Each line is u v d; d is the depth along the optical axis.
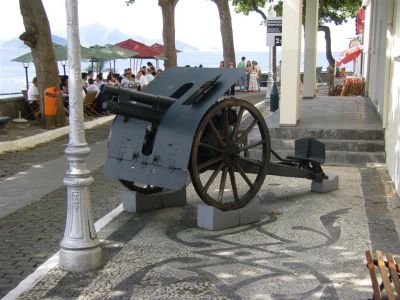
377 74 15.19
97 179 9.54
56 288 4.92
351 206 7.70
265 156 7.18
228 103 6.55
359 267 5.41
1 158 11.40
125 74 21.58
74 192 5.29
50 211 7.48
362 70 29.45
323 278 5.14
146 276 5.20
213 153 6.66
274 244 6.12
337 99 19.17
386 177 9.46
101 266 5.44
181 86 6.85
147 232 6.55
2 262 5.58
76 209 5.30
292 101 11.71
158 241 6.23
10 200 8.08
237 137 6.88
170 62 25.98
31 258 5.70
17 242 6.20
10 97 16.58
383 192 8.41
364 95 21.61
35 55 15.50
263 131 7.11
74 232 5.30
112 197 8.30
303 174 8.16
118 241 6.23
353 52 28.59
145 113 6.38
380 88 13.25
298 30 11.55
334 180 8.65
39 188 8.81
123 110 6.19
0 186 8.95
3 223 6.94
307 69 19.58
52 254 5.81
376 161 10.59
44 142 13.52
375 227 6.67
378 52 15.21
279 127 11.64
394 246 6.00
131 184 7.45
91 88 18.66
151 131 6.71
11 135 13.90
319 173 8.45
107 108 6.14
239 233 6.53
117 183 9.23
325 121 12.62
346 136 11.17
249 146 7.01
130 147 6.62
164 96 6.69
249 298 4.73
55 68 15.62
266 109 19.95
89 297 4.75
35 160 11.20
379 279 5.06
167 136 6.35
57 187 8.88
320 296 4.75
